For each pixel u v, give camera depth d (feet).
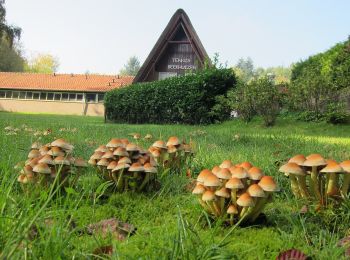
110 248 8.84
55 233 8.48
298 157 12.32
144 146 27.99
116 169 14.08
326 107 62.54
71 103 180.04
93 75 192.85
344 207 11.80
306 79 65.05
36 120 72.02
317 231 11.03
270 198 11.58
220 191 11.28
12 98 185.06
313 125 61.26
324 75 66.13
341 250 9.16
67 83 184.34
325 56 83.92
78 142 29.14
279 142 32.50
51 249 7.77
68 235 8.70
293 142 32.48
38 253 7.81
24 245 7.98
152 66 114.93
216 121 75.92
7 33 179.22
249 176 11.40
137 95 88.28
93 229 10.50
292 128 60.59
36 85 183.42
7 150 20.24
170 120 84.48
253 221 11.68
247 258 9.42
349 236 10.36
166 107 83.76
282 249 9.85
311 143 32.73
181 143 18.12
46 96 182.60
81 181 15.84
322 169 11.79
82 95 179.63
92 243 9.34
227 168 12.01
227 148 28.40
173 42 114.21
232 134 42.63
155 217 12.78
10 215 8.97
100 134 38.88
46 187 13.26
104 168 14.89
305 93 63.93
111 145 14.85
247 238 10.73
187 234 9.37
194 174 19.07
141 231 11.14
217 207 11.55
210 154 23.26
